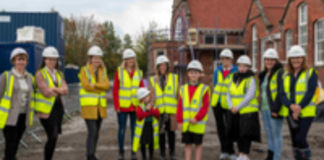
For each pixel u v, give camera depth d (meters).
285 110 5.75
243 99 6.00
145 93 6.15
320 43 15.26
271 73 5.98
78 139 8.74
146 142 6.19
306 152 5.64
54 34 18.11
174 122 6.34
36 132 9.60
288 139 8.48
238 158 6.04
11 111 5.25
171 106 6.36
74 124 11.70
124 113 6.49
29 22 18.03
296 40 17.17
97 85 6.08
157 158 6.67
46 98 5.54
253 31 23.64
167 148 7.59
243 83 6.12
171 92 6.41
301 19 16.94
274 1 26.42
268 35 20.61
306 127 5.58
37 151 7.25
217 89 6.72
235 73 6.34
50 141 5.59
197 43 24.22
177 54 27.30
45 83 5.53
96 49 6.21
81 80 6.09
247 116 5.90
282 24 18.73
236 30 26.06
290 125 5.64
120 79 6.48
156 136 6.25
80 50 41.28
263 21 21.45
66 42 42.50
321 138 8.53
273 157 6.01
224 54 6.73
